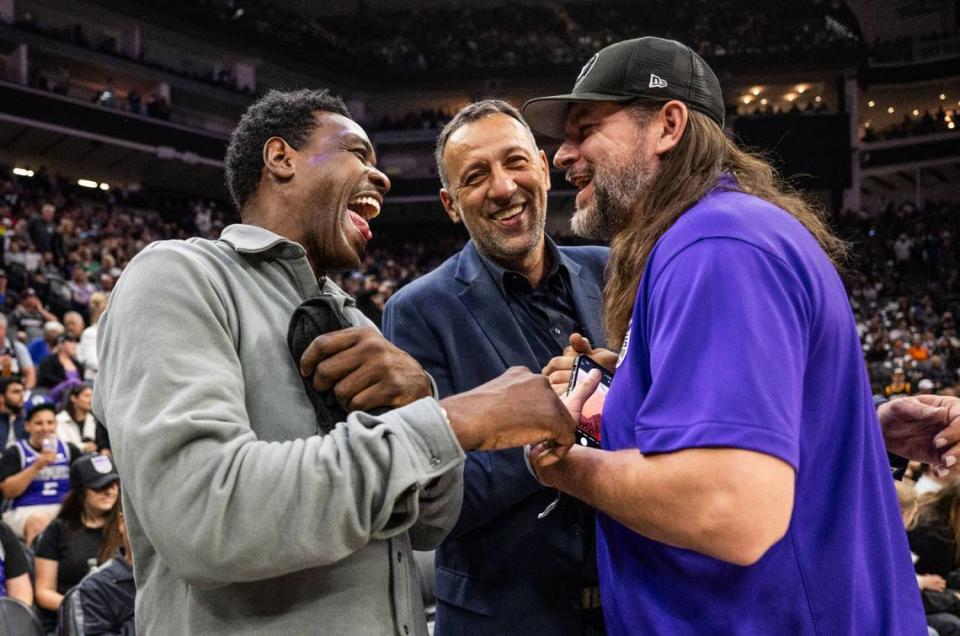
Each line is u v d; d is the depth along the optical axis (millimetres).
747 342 937
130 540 1093
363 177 1253
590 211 1317
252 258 1164
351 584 1038
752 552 910
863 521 1064
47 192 15383
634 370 1129
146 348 958
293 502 888
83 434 5117
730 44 23844
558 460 1112
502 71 24141
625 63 1238
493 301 1771
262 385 1065
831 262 1124
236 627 996
